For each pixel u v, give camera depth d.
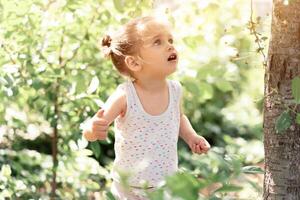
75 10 4.04
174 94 3.19
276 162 2.90
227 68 5.38
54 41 3.95
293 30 2.81
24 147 5.40
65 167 4.08
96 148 3.76
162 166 3.08
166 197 1.96
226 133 6.79
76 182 4.23
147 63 3.07
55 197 4.20
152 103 3.10
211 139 6.70
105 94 4.04
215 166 2.78
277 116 2.87
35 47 3.89
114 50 3.17
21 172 4.16
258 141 6.07
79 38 4.10
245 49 4.62
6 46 3.81
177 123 3.20
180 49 4.52
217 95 7.00
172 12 4.38
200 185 1.94
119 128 3.13
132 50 3.10
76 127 3.96
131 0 3.94
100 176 4.59
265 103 2.93
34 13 3.93
